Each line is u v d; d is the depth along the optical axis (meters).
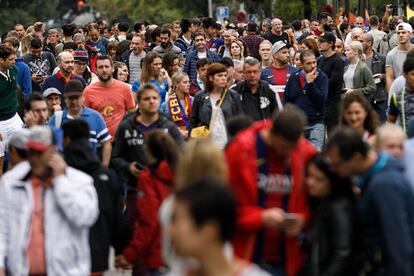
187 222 9.70
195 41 37.09
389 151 14.88
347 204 13.61
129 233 17.02
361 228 13.65
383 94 33.44
